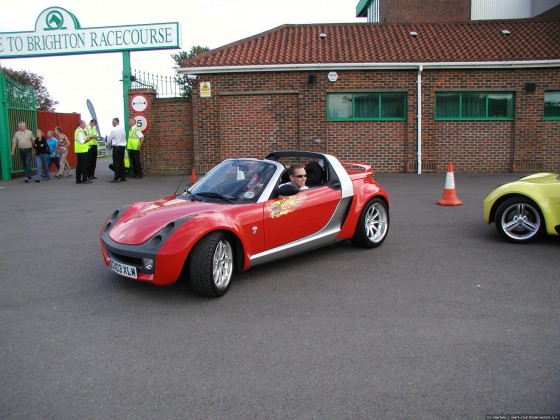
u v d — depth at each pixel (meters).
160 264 4.76
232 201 5.62
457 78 16.00
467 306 4.79
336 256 6.67
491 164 16.41
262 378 3.46
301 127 16.25
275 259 5.84
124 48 16.38
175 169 17.14
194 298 5.07
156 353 3.86
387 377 3.46
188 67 16.08
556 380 3.40
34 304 4.95
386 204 7.23
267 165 6.08
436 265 6.20
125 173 15.43
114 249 5.03
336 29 18.34
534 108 16.05
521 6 28.41
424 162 16.36
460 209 9.95
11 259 6.66
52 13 16.34
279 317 4.57
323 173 6.61
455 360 3.70
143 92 16.73
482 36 17.33
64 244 7.46
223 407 3.11
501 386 3.33
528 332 4.18
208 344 4.02
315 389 3.31
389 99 16.34
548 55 15.71
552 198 6.91
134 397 3.24
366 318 4.52
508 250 6.86
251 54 16.67
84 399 3.22
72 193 12.87
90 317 4.60
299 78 16.11
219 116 16.38
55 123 21.78
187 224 4.91
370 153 16.47
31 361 3.75
